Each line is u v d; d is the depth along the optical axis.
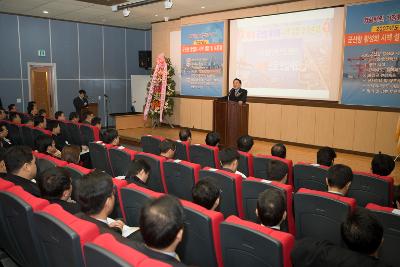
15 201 1.89
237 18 9.04
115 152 4.12
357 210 1.61
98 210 1.94
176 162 3.42
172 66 10.95
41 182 2.27
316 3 7.56
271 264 1.64
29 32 10.45
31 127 5.84
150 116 10.71
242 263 1.77
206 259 2.04
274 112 8.53
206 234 1.94
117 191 2.63
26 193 2.01
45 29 10.75
